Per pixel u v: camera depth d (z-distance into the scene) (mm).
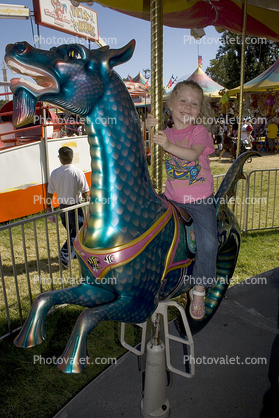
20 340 1415
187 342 1957
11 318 3701
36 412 2484
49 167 7453
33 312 1436
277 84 13328
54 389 2709
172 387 2398
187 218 1874
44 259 5348
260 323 3143
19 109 1313
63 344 3262
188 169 1885
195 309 2049
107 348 3184
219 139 14852
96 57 1435
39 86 1346
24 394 2656
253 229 6188
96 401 2295
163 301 1952
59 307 3838
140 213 1569
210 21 3635
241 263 4809
